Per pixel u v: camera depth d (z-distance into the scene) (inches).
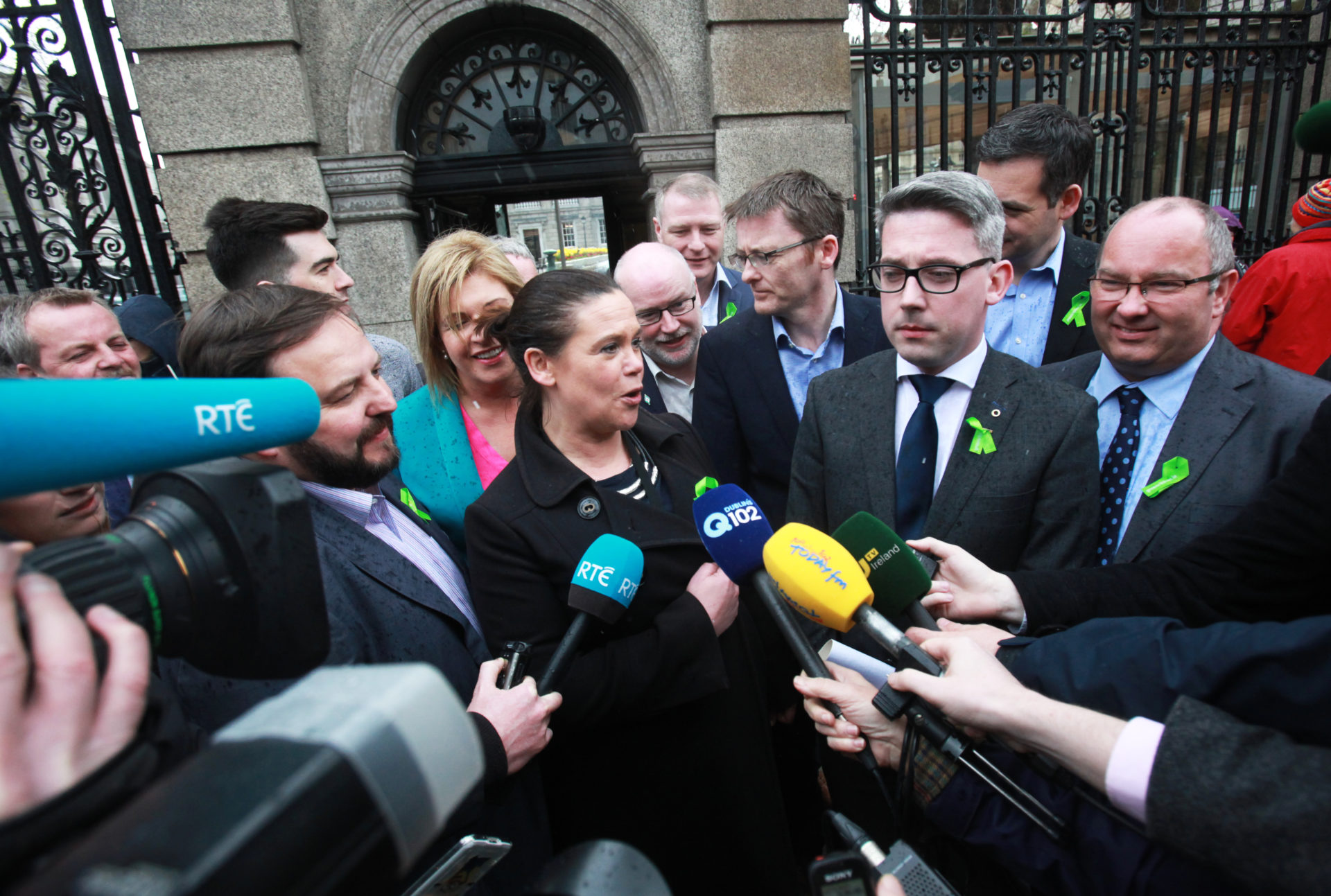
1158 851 31.5
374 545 50.6
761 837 59.7
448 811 17.5
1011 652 39.8
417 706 17.2
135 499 26.4
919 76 187.0
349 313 50.1
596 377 55.9
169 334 114.1
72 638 17.6
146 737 20.2
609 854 22.8
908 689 35.6
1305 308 102.7
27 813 15.2
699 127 198.4
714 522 49.3
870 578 46.3
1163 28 204.1
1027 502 58.3
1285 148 207.9
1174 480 57.8
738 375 91.8
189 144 177.2
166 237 183.3
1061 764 32.3
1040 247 95.7
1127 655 34.8
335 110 187.0
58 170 171.3
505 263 75.5
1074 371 71.3
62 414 17.3
